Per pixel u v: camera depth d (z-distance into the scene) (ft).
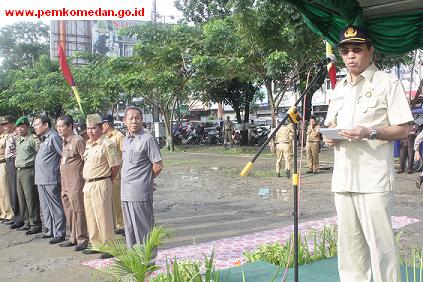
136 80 68.28
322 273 14.40
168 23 74.59
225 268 16.01
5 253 21.29
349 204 10.78
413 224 23.70
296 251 10.83
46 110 101.65
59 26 130.31
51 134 22.82
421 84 37.29
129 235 16.79
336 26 16.92
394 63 53.83
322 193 34.47
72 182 21.09
